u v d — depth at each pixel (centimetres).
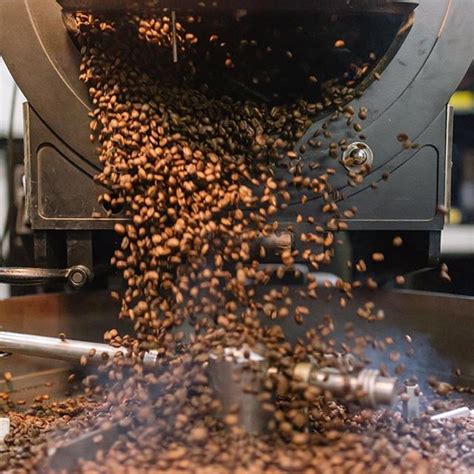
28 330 126
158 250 92
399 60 99
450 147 103
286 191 98
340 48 101
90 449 79
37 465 78
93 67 98
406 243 115
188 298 89
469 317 120
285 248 96
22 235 150
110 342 98
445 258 166
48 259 104
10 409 111
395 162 101
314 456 74
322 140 99
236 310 91
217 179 94
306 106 100
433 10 98
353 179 99
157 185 94
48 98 99
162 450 77
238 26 96
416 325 125
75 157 99
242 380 78
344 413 89
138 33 97
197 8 88
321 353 83
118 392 92
